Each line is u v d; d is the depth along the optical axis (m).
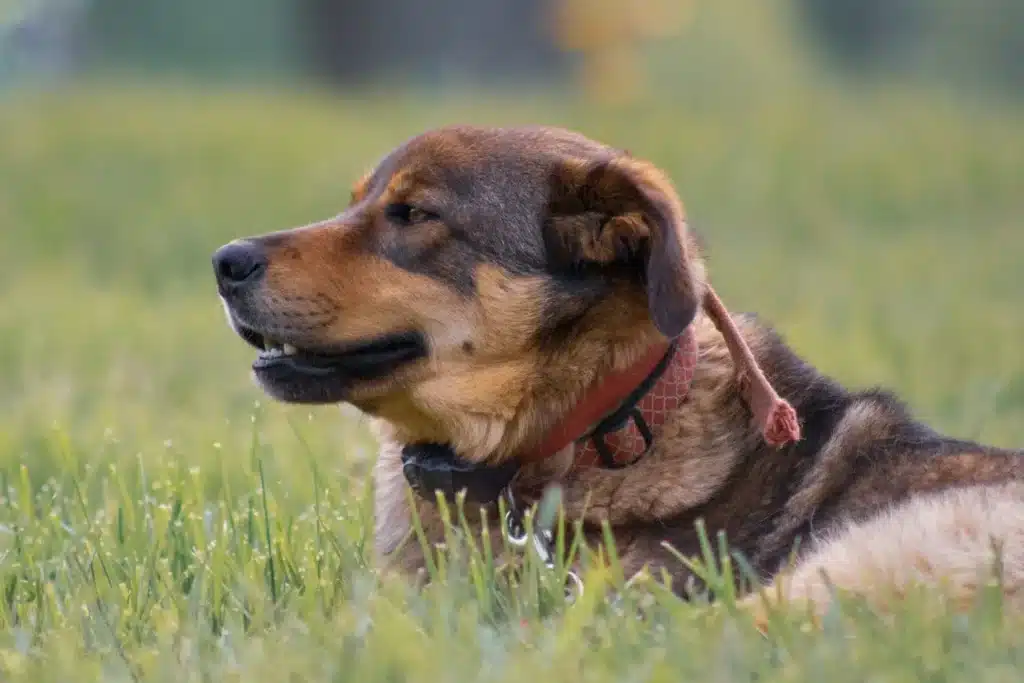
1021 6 98.69
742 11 80.62
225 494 10.83
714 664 7.18
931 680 6.98
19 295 27.34
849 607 7.90
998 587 7.83
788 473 9.47
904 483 9.38
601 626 7.89
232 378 19.03
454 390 9.43
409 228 9.50
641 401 9.34
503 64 75.38
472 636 7.75
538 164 9.51
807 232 38.06
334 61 73.75
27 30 92.06
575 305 9.30
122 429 14.93
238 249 9.34
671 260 8.70
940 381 18.20
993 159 47.34
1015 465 9.37
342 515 10.73
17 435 14.60
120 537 10.12
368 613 8.03
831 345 20.83
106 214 36.66
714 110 55.31
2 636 8.36
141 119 47.19
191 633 8.13
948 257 33.75
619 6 73.19
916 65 101.75
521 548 9.20
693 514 9.31
